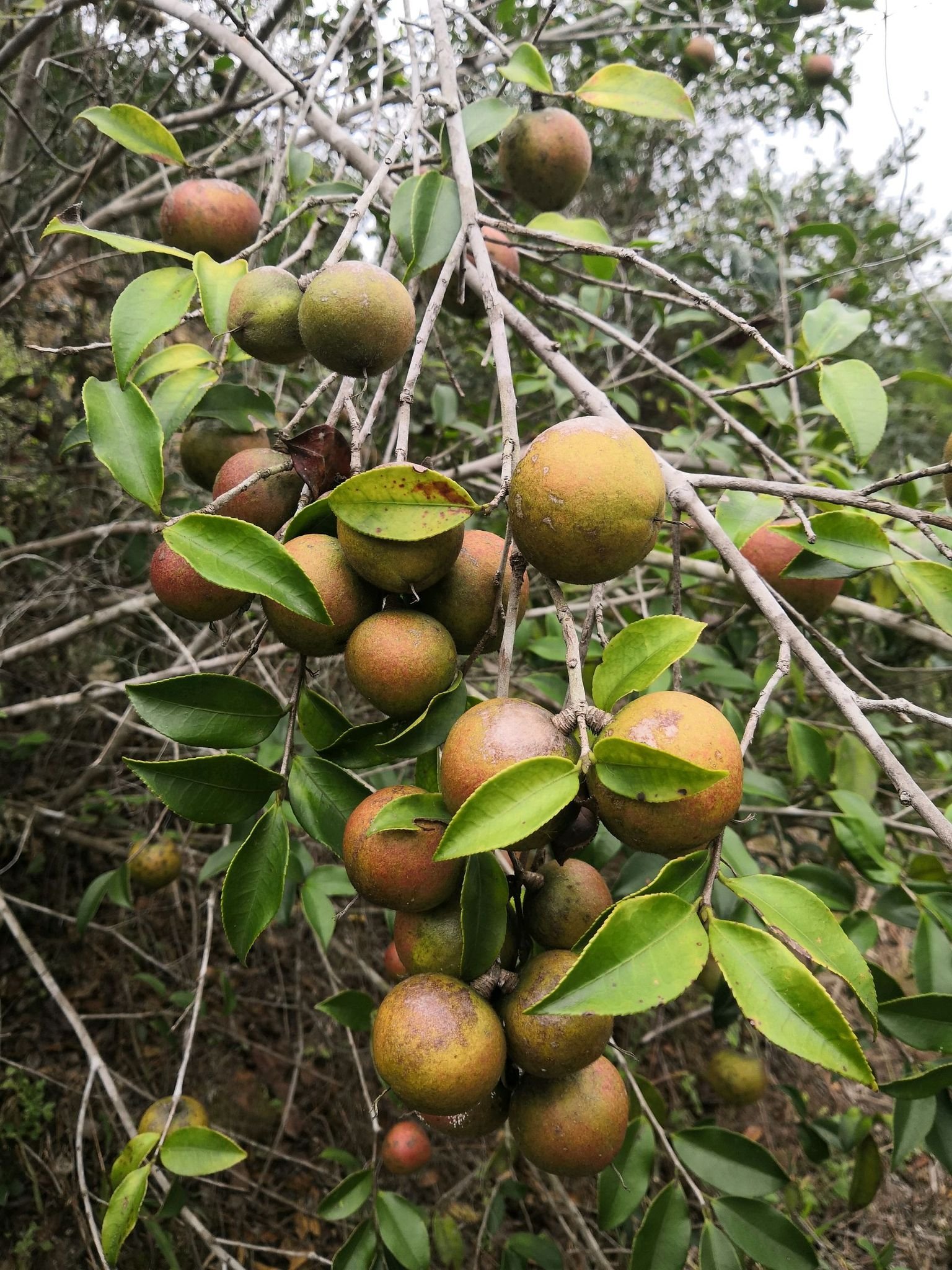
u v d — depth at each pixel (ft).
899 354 3.56
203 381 1.32
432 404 2.49
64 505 2.89
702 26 2.47
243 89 2.59
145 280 1.18
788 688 2.59
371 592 1.05
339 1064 2.83
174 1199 1.61
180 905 2.77
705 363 2.85
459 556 1.07
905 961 3.14
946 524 0.99
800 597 1.45
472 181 1.29
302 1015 2.87
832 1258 2.65
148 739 2.81
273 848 1.06
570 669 0.90
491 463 2.18
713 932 0.81
